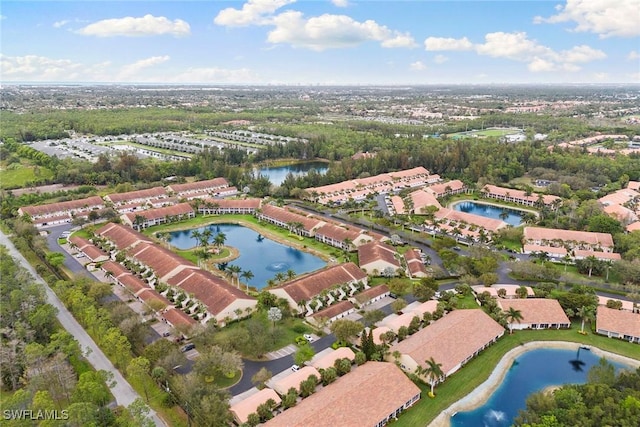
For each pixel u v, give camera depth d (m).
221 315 142.88
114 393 109.50
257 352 124.06
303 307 149.50
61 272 177.38
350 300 157.75
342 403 100.38
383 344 127.00
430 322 141.62
